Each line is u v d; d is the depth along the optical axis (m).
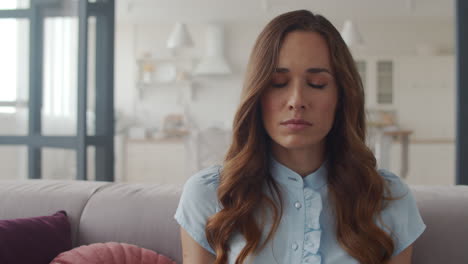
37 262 0.96
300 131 0.72
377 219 0.78
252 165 0.79
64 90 2.06
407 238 0.79
